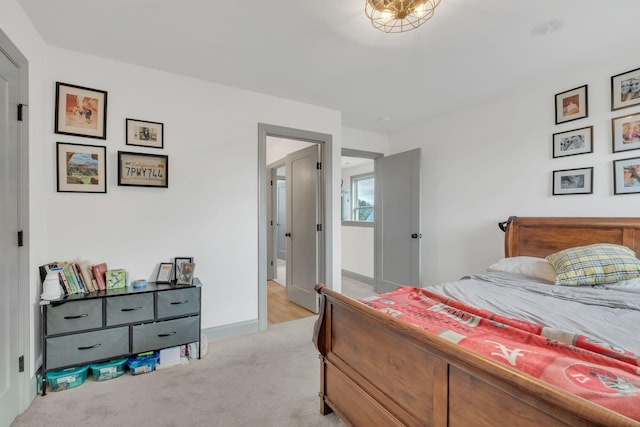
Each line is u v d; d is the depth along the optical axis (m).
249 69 2.51
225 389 1.96
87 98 2.25
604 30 1.95
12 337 1.63
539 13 1.77
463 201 3.46
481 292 1.88
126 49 2.20
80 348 1.98
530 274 2.24
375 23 1.87
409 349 1.14
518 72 2.55
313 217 3.63
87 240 2.26
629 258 1.91
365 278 5.23
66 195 2.18
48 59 2.12
